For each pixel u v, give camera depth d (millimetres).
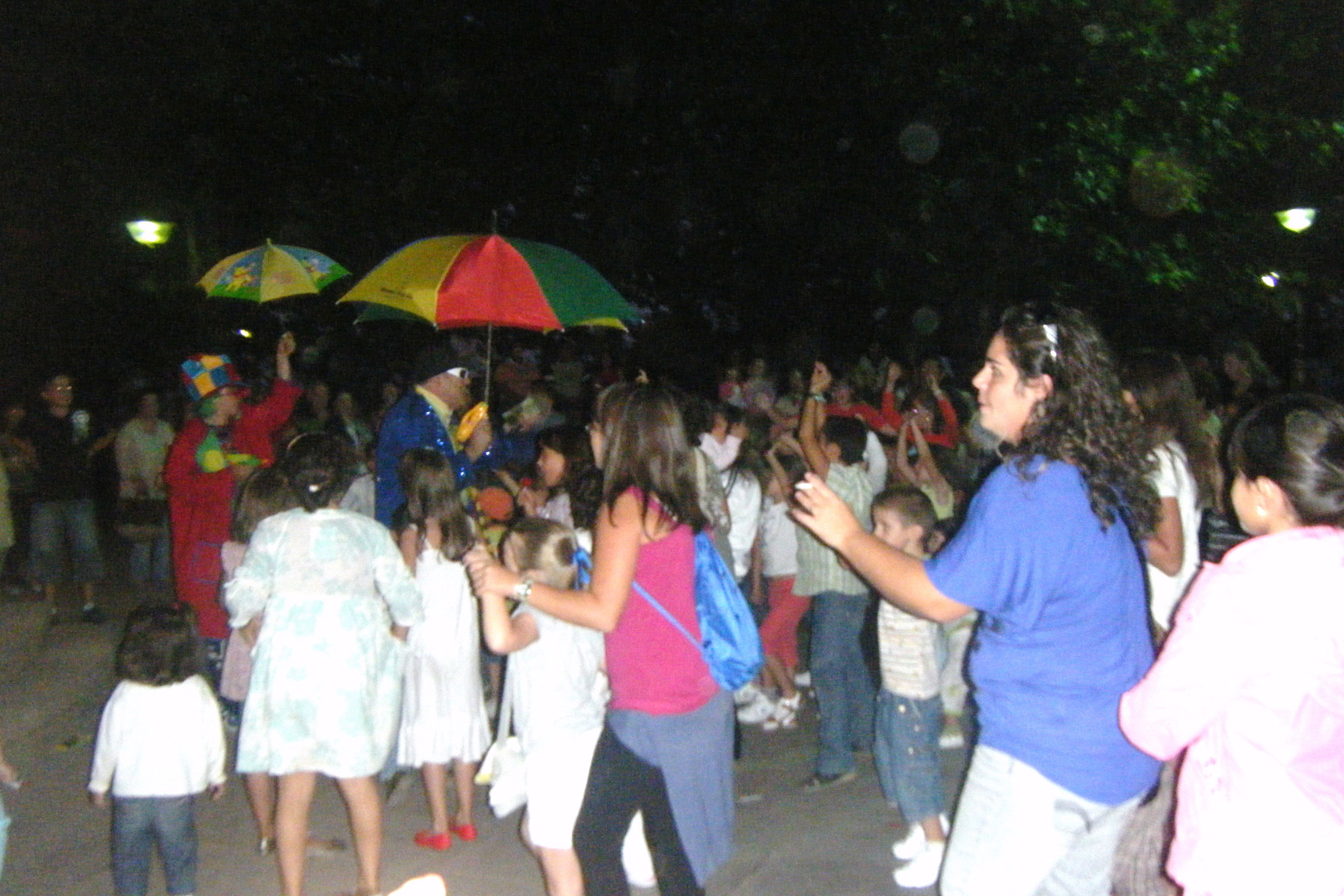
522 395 12141
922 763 4988
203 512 6797
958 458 7746
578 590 4059
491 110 19453
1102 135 14562
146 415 10531
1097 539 2893
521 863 5266
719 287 18438
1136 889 2990
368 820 4629
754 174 16781
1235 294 15844
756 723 7367
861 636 6305
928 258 14750
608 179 19203
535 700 4227
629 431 3596
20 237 18500
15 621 9719
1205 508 4387
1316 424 2568
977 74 14484
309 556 4523
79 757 6750
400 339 19750
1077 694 2896
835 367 12820
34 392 18375
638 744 3582
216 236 19812
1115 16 14570
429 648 5359
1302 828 2469
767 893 4938
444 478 5332
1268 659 2467
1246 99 16391
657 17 17969
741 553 6523
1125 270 15188
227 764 6488
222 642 6824
